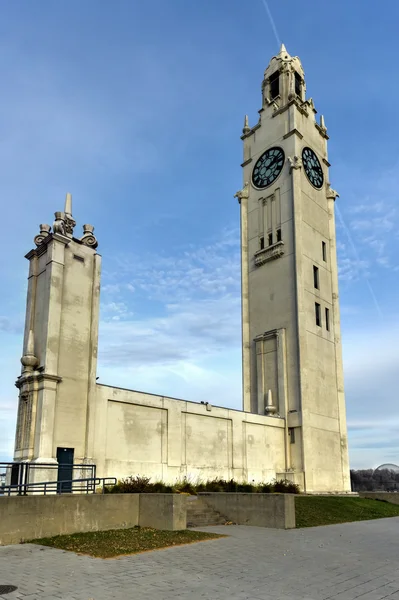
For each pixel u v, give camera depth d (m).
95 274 36.06
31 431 31.09
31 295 34.84
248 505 26.75
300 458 49.47
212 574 14.47
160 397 39.22
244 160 65.38
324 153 65.19
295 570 15.23
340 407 55.66
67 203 36.09
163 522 22.61
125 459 35.44
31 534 19.59
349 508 35.97
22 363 32.84
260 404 54.44
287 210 57.81
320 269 58.31
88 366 34.16
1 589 12.46
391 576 14.75
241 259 61.25
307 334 53.41
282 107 61.88
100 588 12.69
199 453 41.81
